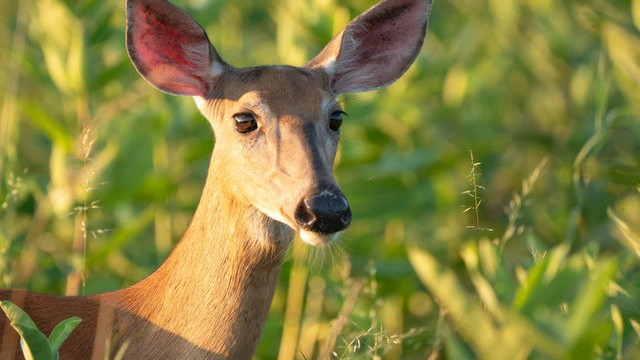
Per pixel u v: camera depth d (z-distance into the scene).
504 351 7.57
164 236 14.34
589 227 14.29
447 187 15.45
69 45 13.29
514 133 17.64
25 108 12.90
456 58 17.77
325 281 13.20
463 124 17.50
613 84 14.99
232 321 9.50
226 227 9.56
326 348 10.77
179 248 9.77
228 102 9.84
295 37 14.18
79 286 12.67
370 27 11.02
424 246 14.86
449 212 15.43
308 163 9.28
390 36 11.15
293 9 14.08
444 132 17.38
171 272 9.70
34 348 8.27
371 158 14.80
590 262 9.31
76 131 13.53
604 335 7.67
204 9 14.16
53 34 13.35
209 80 10.11
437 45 18.61
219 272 9.52
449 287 7.64
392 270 13.54
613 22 13.66
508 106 18.33
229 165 9.64
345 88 11.12
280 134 9.49
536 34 18.36
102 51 14.13
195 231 9.73
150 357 9.53
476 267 9.14
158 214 14.29
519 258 14.09
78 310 9.73
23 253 12.71
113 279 13.23
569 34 18.08
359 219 14.45
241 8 19.83
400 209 14.59
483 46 19.16
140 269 13.72
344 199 9.10
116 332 9.57
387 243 14.61
